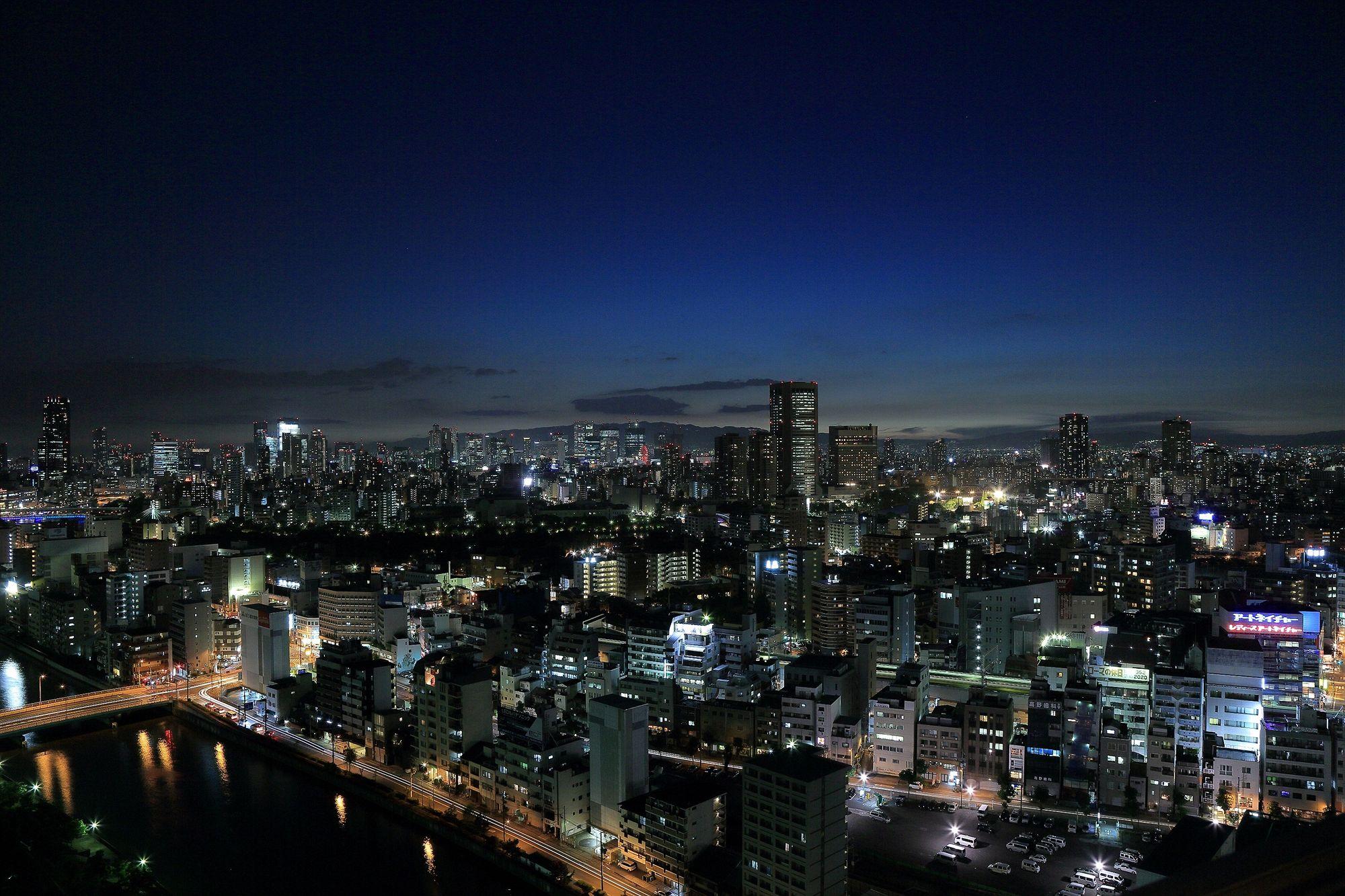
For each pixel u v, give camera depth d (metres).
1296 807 188.12
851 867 170.62
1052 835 183.38
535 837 192.50
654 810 175.12
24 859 169.00
